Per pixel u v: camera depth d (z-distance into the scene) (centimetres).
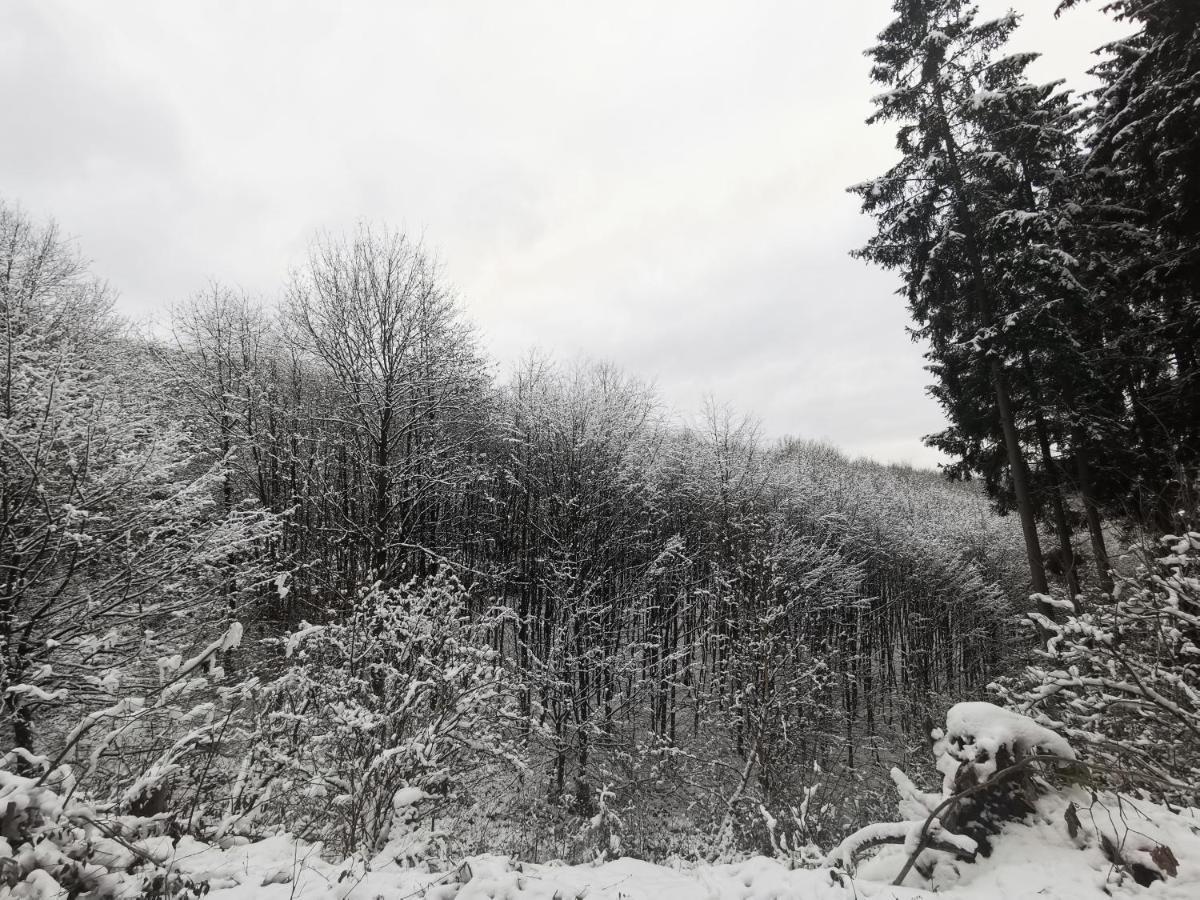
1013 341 1189
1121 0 1166
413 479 1540
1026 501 1238
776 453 2700
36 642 709
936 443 1511
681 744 1730
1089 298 1153
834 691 2055
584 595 1556
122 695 693
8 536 731
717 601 1944
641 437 2153
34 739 733
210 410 1805
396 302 1455
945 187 1307
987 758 416
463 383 1602
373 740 606
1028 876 358
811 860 474
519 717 926
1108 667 602
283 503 1828
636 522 2033
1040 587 1202
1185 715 487
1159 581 625
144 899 282
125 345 1552
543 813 1291
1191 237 1140
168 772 374
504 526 2200
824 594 2222
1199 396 1109
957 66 1287
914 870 392
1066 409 1253
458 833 989
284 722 648
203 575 933
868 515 2989
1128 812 401
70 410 809
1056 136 1247
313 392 2028
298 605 1270
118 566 833
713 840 987
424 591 941
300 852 401
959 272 1356
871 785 1348
